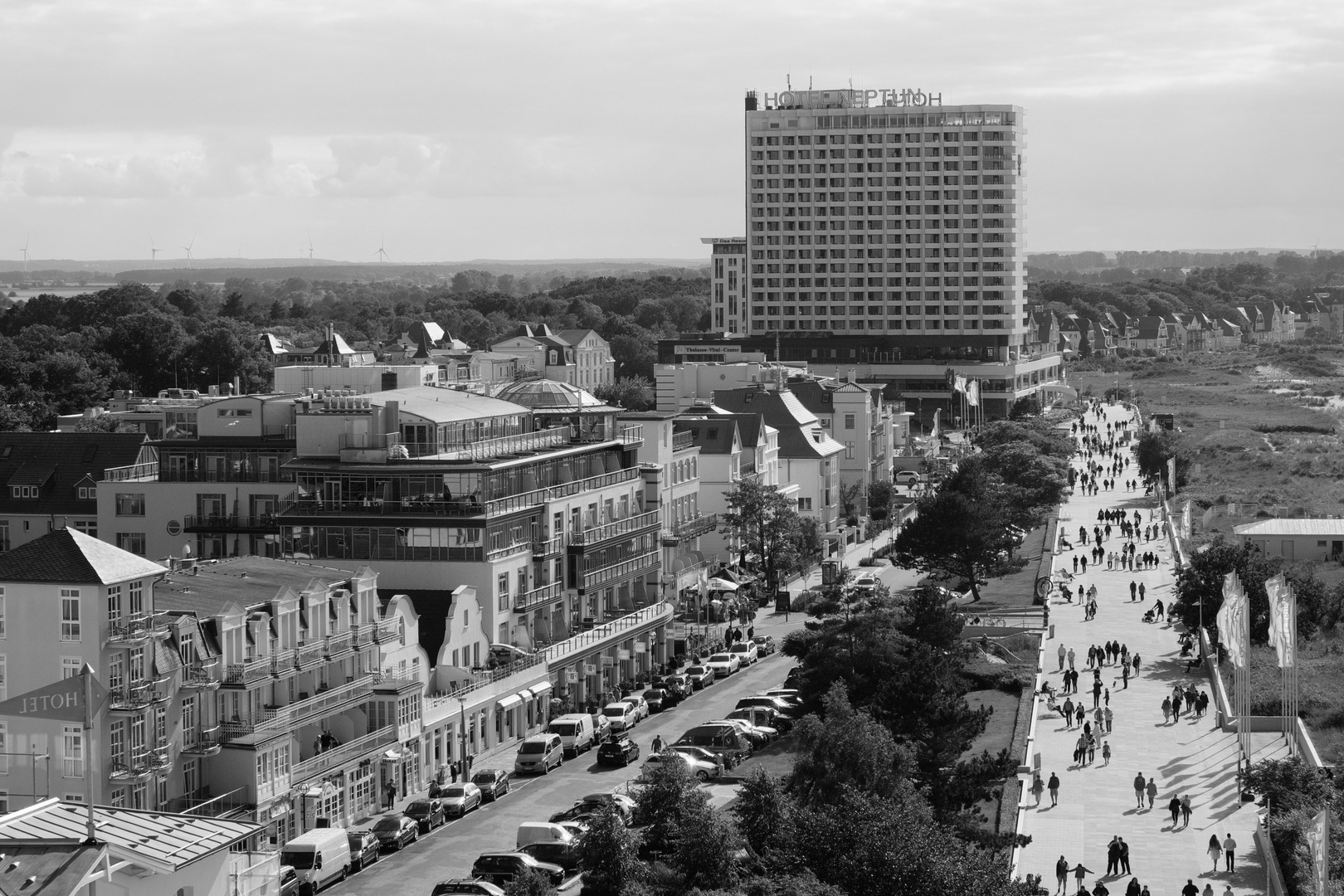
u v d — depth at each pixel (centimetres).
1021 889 12181
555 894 11975
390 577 18838
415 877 13850
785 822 13012
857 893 12112
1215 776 16675
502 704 18100
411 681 16512
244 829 10362
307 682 15625
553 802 16062
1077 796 16088
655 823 13100
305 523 19012
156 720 13825
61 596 13400
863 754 13638
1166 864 14050
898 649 17975
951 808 14538
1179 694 19188
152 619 13862
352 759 15512
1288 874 13088
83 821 10025
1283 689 17675
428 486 19112
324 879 13538
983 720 15450
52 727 13175
